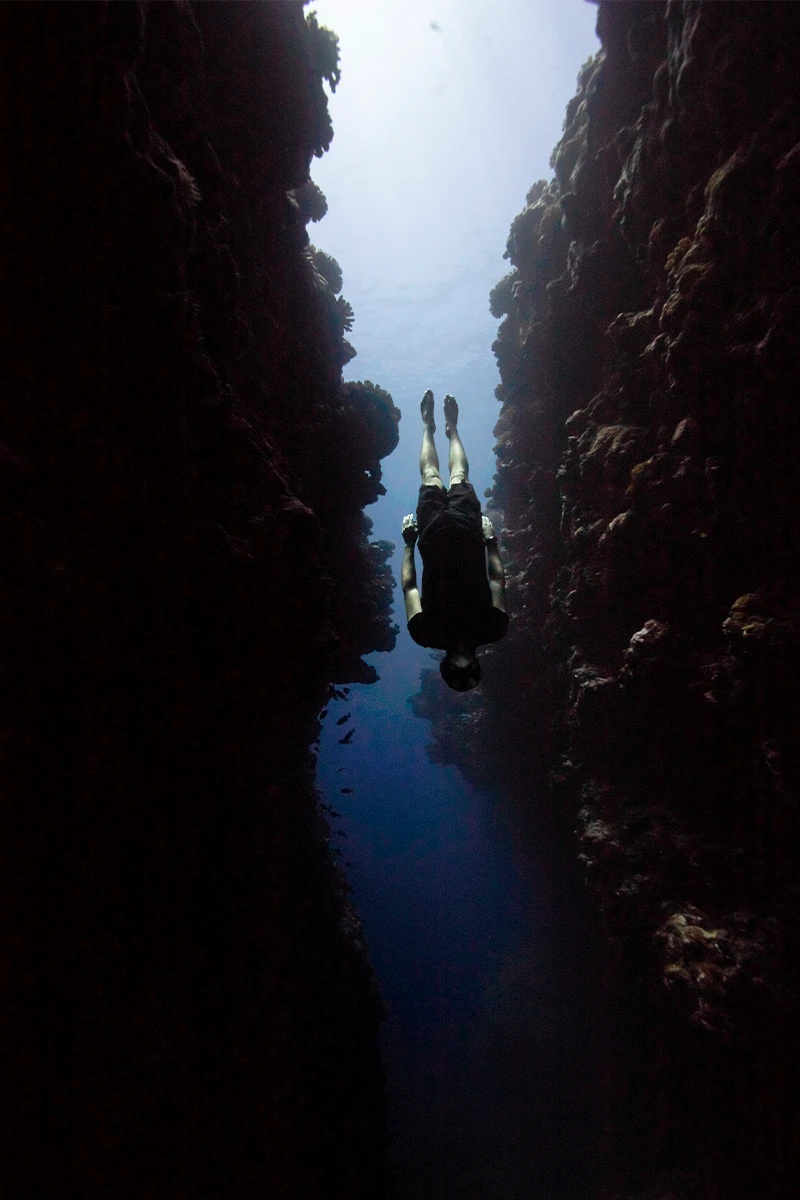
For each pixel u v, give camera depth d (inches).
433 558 158.6
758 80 228.5
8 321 127.2
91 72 118.6
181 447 163.6
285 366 338.0
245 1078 229.1
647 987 346.3
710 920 246.8
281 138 284.2
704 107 252.4
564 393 440.1
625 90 346.9
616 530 301.1
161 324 148.4
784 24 215.5
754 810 242.2
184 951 189.5
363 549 491.2
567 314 418.9
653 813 302.4
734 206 232.5
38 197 123.8
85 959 146.5
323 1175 304.8
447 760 808.9
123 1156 155.0
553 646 431.2
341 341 471.2
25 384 131.1
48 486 135.3
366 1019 419.5
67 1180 137.9
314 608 187.8
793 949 217.6
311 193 433.1
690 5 244.4
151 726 165.5
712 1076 281.4
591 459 331.9
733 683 240.8
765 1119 243.0
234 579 171.3
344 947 411.8
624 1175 422.9
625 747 332.2
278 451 275.3
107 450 145.3
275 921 293.6
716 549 257.1
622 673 301.6
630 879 289.4
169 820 178.7
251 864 240.2
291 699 212.5
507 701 550.9
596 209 376.2
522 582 523.5
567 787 397.4
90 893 148.3
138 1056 162.1
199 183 193.5
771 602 226.4
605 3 332.2
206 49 232.2
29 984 132.4
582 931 536.1
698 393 257.3
